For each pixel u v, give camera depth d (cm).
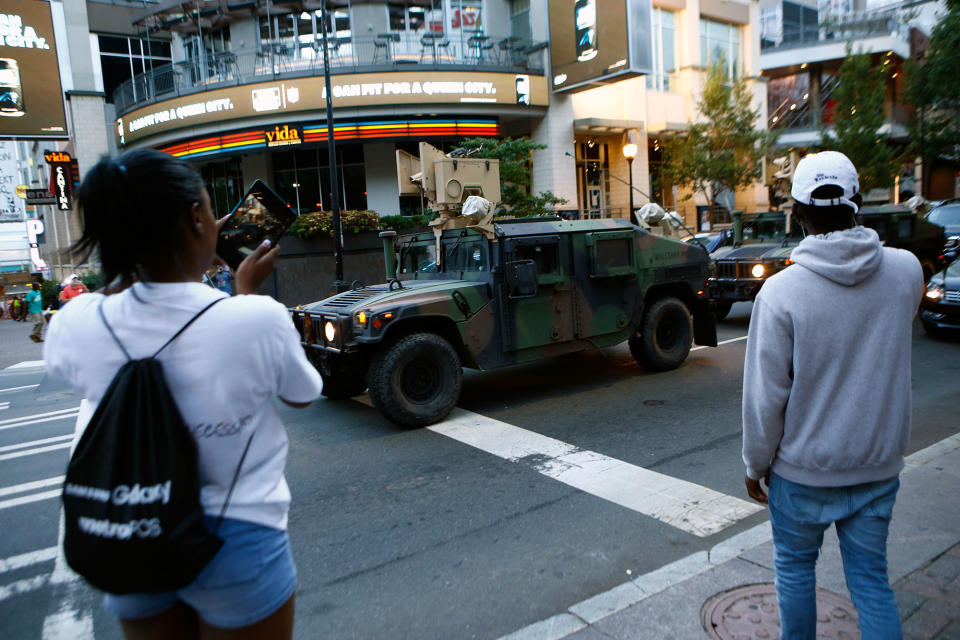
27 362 1211
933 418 539
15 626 306
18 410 795
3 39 1944
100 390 127
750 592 279
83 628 303
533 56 2081
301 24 2028
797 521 192
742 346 906
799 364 181
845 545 192
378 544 369
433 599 307
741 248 1116
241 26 2059
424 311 575
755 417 191
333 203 1452
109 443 117
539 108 2042
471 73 1900
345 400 711
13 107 1972
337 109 1853
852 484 183
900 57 3203
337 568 343
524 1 2114
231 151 1930
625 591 292
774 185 1216
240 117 1884
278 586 137
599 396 669
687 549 340
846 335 178
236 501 129
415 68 1856
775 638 245
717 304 1134
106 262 130
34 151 3303
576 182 2292
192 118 1931
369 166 2084
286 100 1850
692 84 2461
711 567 303
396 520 399
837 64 3247
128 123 2119
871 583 186
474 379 788
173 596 135
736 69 2575
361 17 1988
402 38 1997
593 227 687
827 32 3303
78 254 133
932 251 1262
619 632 259
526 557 343
